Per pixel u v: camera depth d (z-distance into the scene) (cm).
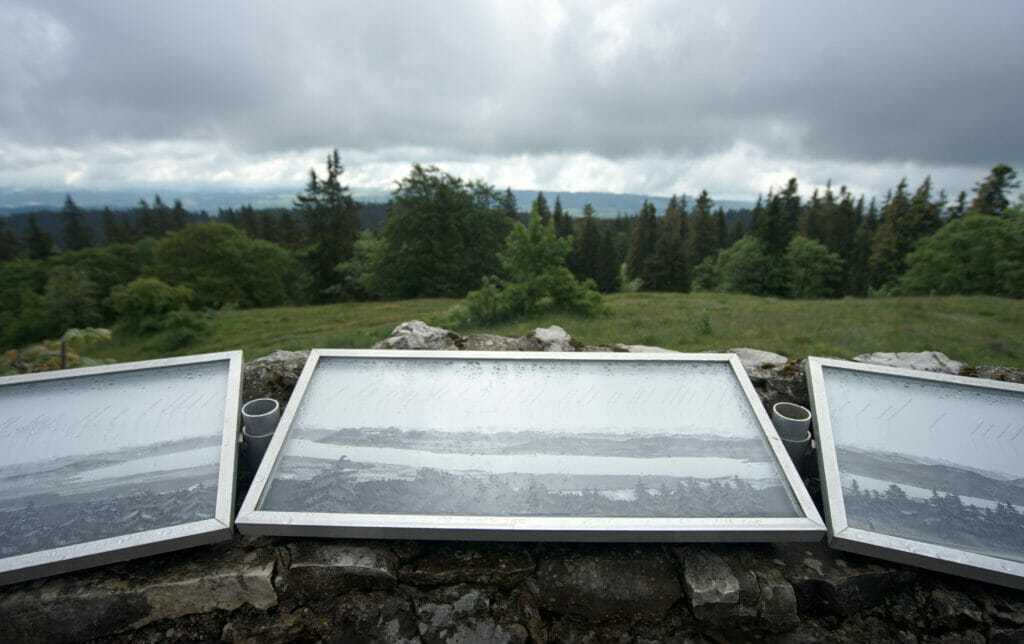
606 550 194
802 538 172
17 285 3244
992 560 161
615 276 4812
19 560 157
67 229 6438
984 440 201
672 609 189
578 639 190
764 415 215
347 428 213
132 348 1834
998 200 3897
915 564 167
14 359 514
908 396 221
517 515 174
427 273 3150
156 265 3459
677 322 1248
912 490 185
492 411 223
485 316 1395
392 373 245
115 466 190
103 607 176
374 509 176
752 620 186
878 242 4609
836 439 204
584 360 250
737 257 3978
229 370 232
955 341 1035
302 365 317
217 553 189
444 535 172
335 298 3925
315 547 190
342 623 189
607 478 190
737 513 176
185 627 185
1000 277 2645
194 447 199
